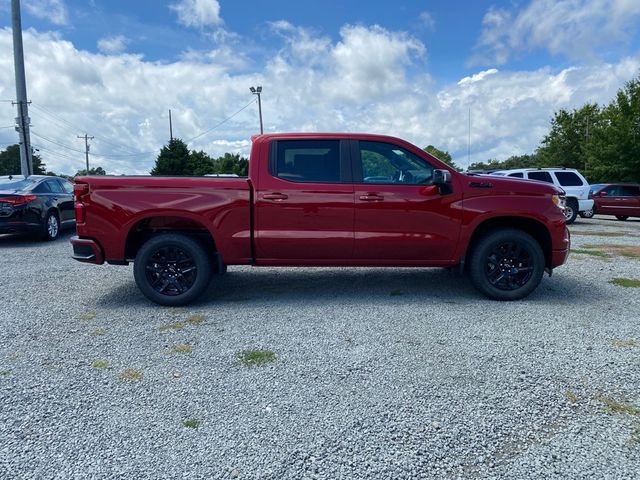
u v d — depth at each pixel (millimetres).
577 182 15469
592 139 32562
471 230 5219
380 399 3021
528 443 2545
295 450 2480
